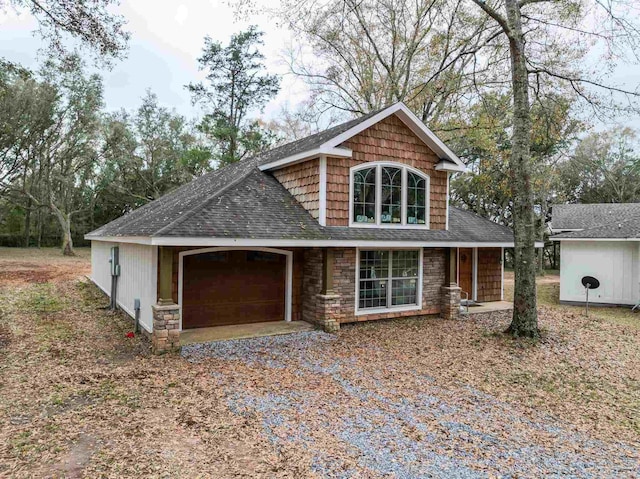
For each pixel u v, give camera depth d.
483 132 18.95
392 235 10.77
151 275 8.84
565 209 24.64
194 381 6.56
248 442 4.64
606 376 7.54
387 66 20.52
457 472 4.17
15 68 11.88
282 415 5.38
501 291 15.97
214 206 9.30
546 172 25.62
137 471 4.02
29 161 31.20
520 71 10.05
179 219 8.38
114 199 36.94
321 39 20.27
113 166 33.41
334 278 10.58
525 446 4.82
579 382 7.20
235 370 7.14
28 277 19.55
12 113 26.23
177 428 4.95
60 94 29.30
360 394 6.23
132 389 6.18
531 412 5.85
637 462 4.52
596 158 35.00
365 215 10.89
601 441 5.03
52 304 13.30
